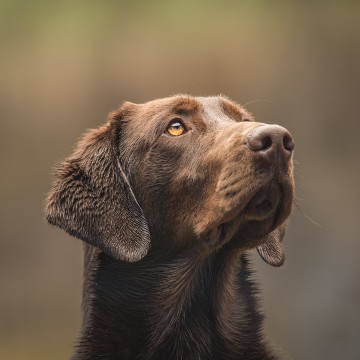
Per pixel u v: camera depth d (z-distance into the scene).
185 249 6.38
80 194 6.56
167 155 6.40
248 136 5.85
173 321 6.42
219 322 6.46
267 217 5.98
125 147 6.66
